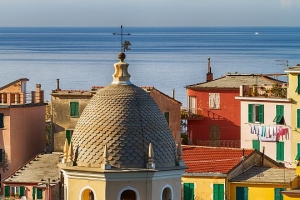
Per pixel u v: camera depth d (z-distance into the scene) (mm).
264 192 112750
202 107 161625
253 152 117062
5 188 124000
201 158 115625
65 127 137125
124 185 60906
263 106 146375
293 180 111938
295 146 143875
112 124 61531
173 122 144625
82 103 136375
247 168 115500
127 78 63000
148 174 60938
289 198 107062
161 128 61938
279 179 112688
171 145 62125
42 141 142000
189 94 162250
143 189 61094
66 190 62000
